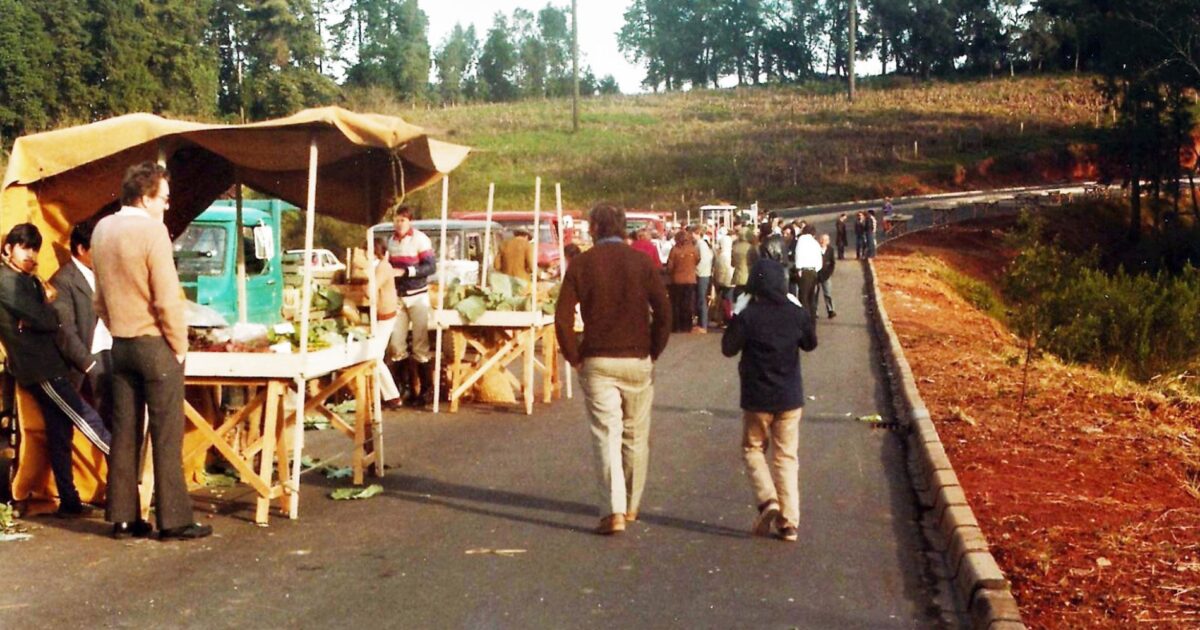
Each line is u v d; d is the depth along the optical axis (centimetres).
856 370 1661
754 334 741
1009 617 565
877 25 14838
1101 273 2033
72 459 798
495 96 16000
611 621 589
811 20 16262
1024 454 1006
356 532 759
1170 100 6316
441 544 732
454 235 1953
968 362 1697
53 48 5462
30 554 698
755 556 713
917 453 1049
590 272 759
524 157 8206
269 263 1482
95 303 729
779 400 740
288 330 819
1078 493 858
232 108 7488
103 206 832
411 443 1076
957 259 5103
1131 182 6794
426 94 12800
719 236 2445
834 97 12031
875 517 818
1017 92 11512
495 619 590
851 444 1095
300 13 7944
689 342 2075
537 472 948
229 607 605
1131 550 701
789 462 750
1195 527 760
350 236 2931
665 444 1084
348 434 888
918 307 2859
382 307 1171
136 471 739
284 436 803
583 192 7206
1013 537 729
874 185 8038
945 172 8456
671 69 16888
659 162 8250
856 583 662
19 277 755
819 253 2289
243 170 1006
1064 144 9206
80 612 595
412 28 11575
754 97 12350
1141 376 1866
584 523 787
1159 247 5772
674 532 767
